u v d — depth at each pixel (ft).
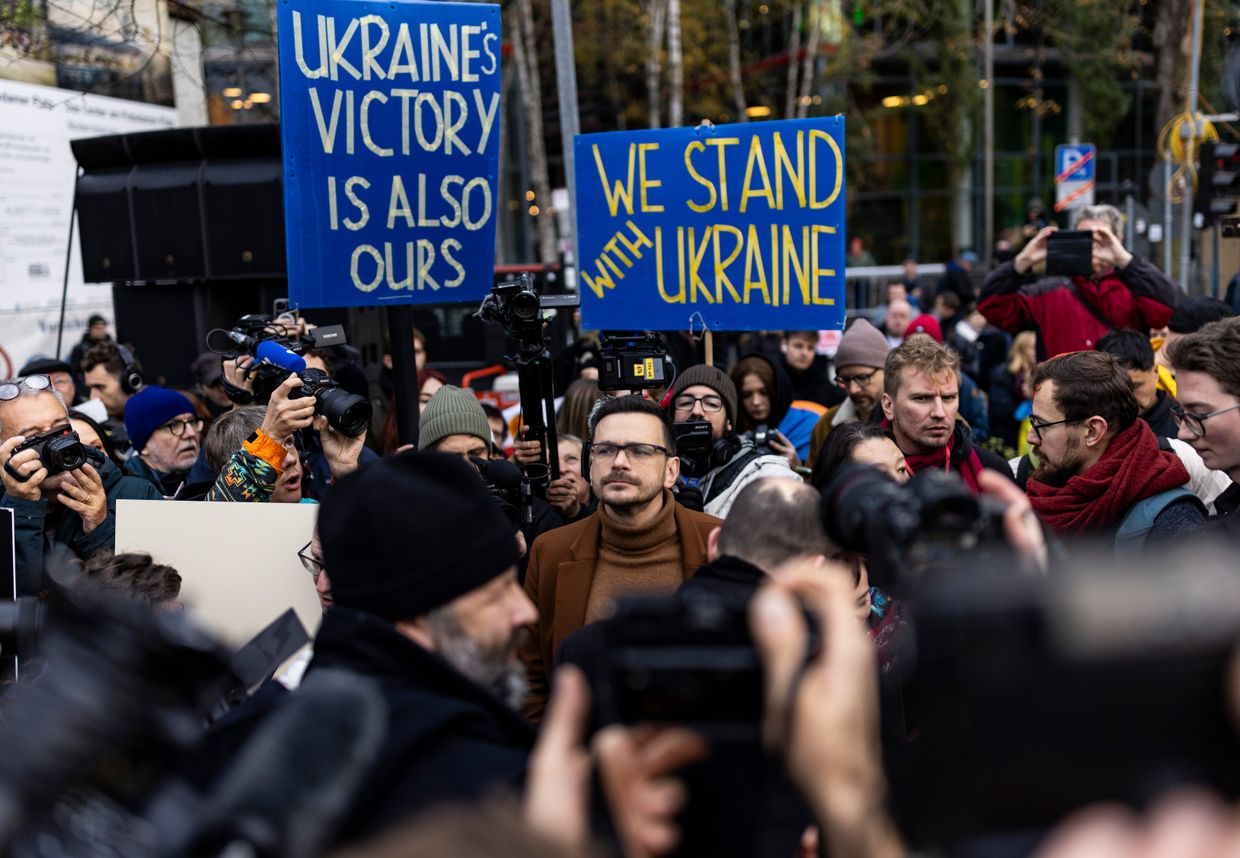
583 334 25.76
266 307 23.79
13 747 3.23
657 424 10.41
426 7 12.28
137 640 3.40
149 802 3.37
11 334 27.14
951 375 11.84
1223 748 2.55
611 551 10.59
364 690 4.08
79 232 24.39
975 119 82.53
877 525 4.21
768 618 3.85
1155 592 2.65
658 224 14.15
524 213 78.54
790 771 3.65
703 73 77.05
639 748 3.93
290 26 11.55
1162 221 44.86
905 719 6.49
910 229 88.58
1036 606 2.73
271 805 3.51
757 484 6.88
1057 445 10.37
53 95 28.07
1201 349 8.93
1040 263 16.21
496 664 5.74
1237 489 10.11
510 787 4.79
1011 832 2.71
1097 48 81.15
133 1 24.08
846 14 78.07
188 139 23.36
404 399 13.52
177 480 15.88
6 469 11.02
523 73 63.00
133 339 24.86
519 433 12.97
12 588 9.88
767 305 13.79
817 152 13.28
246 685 7.17
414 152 12.41
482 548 5.62
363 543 5.58
